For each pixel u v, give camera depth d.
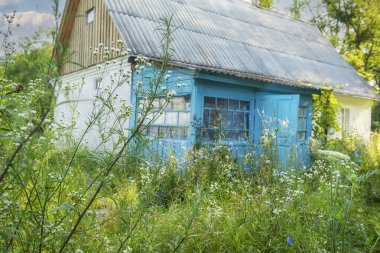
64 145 2.54
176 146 8.12
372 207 4.79
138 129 2.04
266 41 13.10
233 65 10.00
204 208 3.61
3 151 1.67
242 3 15.57
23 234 2.03
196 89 8.12
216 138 7.39
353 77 15.01
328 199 3.11
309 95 10.75
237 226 3.31
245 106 9.45
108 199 3.37
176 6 11.66
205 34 10.93
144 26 9.52
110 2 9.75
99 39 11.49
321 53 15.36
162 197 4.37
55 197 2.52
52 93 1.57
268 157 5.35
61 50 1.50
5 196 1.81
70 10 13.20
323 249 2.90
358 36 23.11
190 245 3.04
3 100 1.75
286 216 3.45
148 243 2.74
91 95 11.52
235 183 5.10
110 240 2.45
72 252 1.94
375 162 8.41
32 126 1.67
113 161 2.02
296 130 8.51
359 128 14.66
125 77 2.51
